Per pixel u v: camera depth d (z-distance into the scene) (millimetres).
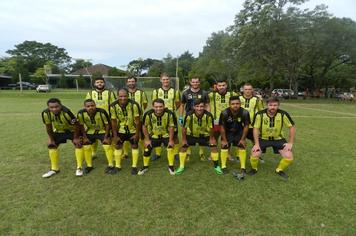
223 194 3979
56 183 4355
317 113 15078
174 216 3365
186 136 5117
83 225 3162
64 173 4832
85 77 46531
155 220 3273
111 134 5078
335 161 5586
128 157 5879
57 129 4926
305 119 12242
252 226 3156
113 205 3627
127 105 4883
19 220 3250
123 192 4027
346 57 32156
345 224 3199
